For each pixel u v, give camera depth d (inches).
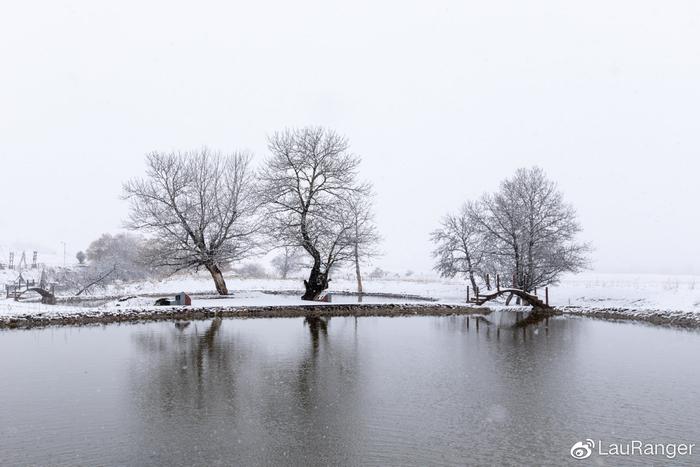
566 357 839.7
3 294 1969.7
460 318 1494.8
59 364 754.8
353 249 1947.6
